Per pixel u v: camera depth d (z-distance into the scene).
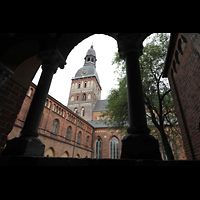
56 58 3.53
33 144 2.48
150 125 13.30
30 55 3.72
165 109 11.67
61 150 21.55
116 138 33.78
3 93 3.38
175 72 6.42
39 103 2.94
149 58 10.33
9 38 3.42
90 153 31.88
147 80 10.50
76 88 53.06
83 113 46.66
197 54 4.21
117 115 11.99
